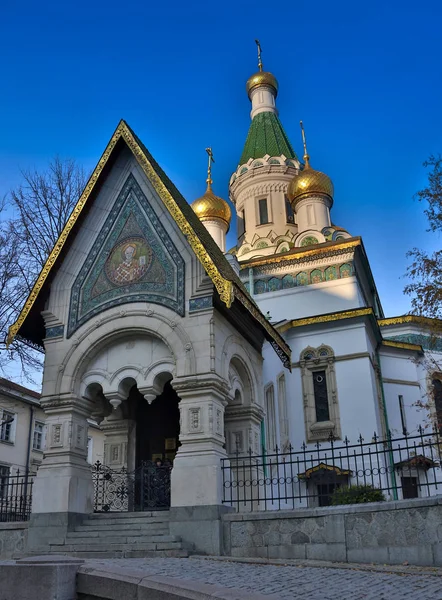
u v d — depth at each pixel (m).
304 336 23.83
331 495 14.38
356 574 8.93
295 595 6.93
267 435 19.09
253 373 16.42
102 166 16.19
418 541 10.13
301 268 27.98
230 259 28.33
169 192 15.01
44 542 13.42
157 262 15.29
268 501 17.58
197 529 12.42
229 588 6.84
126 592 7.31
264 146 38.97
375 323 23.78
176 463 13.13
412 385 25.92
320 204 33.31
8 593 7.73
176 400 18.59
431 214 18.09
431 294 17.44
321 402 23.00
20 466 30.25
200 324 14.14
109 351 15.23
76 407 14.80
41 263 21.14
